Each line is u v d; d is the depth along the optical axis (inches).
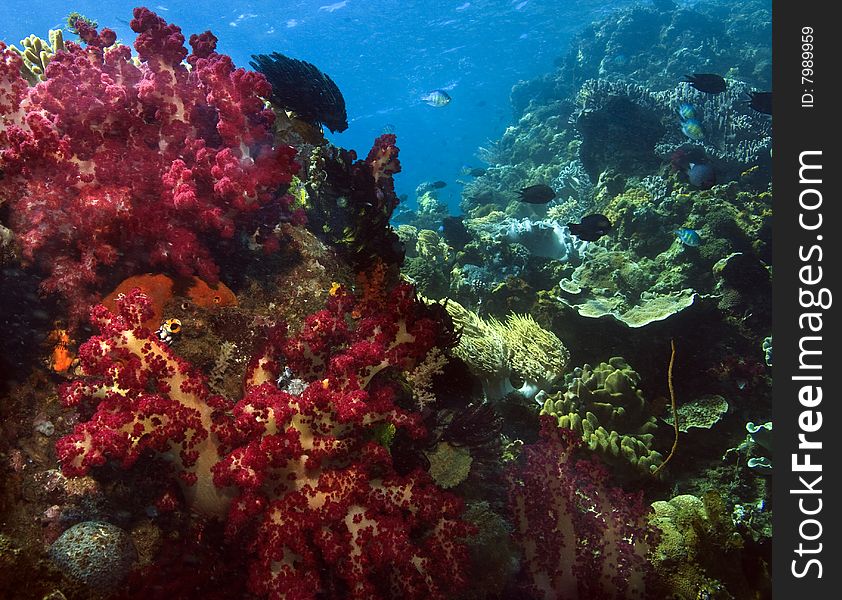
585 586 128.5
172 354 107.8
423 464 135.5
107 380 106.0
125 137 136.6
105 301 126.8
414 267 297.9
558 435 142.6
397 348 120.3
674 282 283.1
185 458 102.7
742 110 434.6
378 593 104.7
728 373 244.7
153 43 138.5
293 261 160.6
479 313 283.7
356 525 103.7
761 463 203.0
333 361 113.3
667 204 323.0
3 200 122.7
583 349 261.0
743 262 271.7
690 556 141.9
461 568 110.7
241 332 133.2
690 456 220.8
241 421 103.0
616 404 212.5
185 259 132.1
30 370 117.6
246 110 140.6
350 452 110.8
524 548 132.1
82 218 123.0
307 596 95.0
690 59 731.4
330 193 183.2
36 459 108.5
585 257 314.3
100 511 106.0
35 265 124.1
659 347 252.7
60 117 127.3
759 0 949.2
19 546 93.5
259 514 101.8
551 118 768.9
